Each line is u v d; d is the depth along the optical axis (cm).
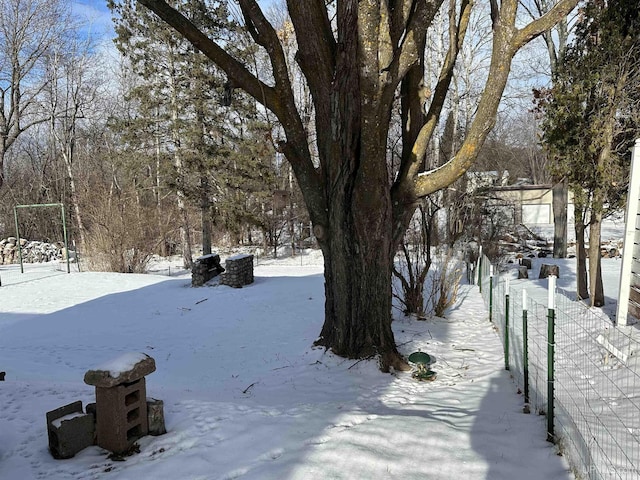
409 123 652
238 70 589
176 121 2072
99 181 2370
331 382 546
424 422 383
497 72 521
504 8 507
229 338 848
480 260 1224
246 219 2291
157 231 2131
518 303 873
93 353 788
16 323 1052
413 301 898
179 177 2181
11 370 620
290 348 718
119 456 315
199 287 1373
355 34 517
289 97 598
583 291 901
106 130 3061
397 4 537
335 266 614
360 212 580
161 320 1028
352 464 303
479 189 1534
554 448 335
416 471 298
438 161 1717
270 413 406
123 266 1981
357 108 554
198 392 527
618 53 745
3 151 2442
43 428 361
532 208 3422
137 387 334
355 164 574
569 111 784
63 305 1231
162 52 2094
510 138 4388
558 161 827
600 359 534
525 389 436
